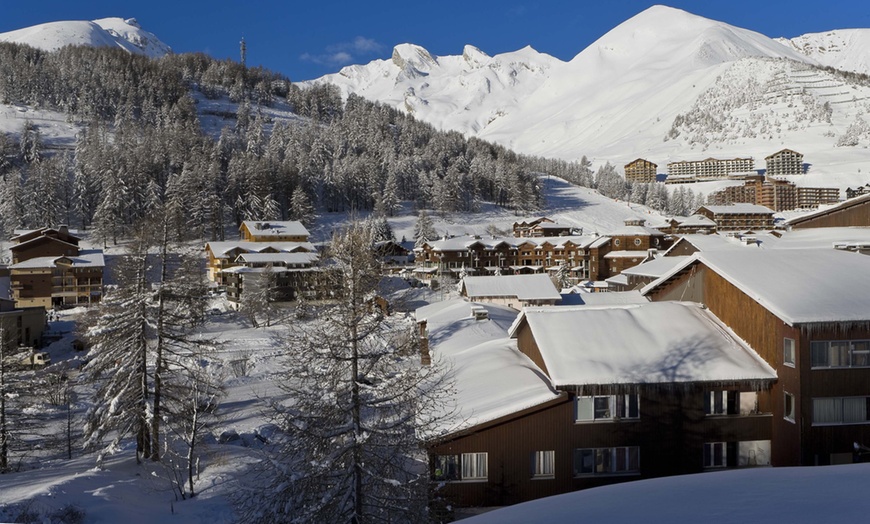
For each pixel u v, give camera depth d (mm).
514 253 136000
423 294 88875
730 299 30047
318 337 20625
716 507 10406
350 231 24500
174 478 34250
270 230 124125
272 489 20328
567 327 29688
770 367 26875
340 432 18906
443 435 22875
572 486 25422
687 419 26188
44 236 109938
